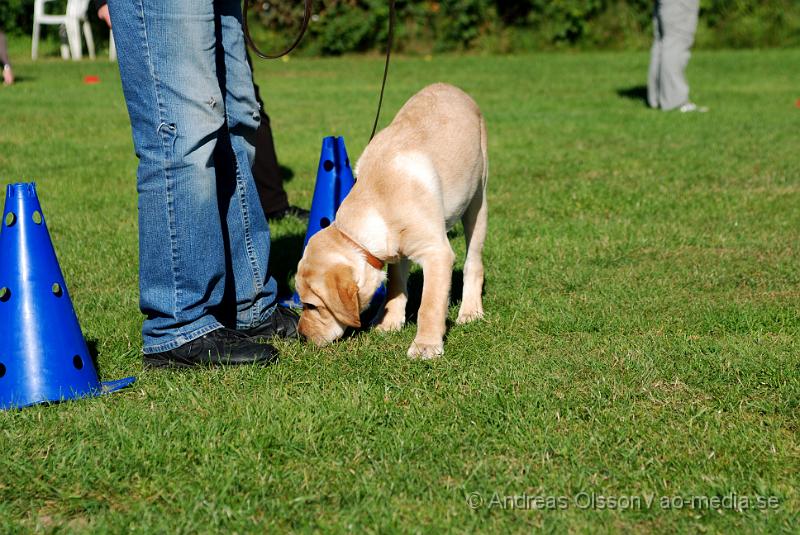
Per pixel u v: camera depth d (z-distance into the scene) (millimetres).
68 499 2639
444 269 3166
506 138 6582
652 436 2793
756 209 4402
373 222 3164
